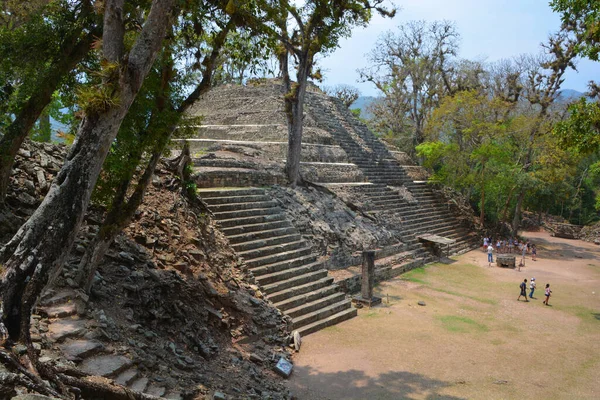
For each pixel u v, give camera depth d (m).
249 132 29.08
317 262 17.03
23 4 9.95
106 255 10.05
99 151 5.98
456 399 9.98
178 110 9.42
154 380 7.37
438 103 43.25
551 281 22.31
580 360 12.58
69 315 7.73
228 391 8.49
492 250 27.83
